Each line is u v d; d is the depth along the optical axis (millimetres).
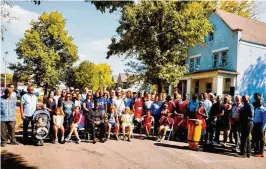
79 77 50656
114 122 12094
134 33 21891
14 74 42844
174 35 22469
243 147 9914
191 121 10633
